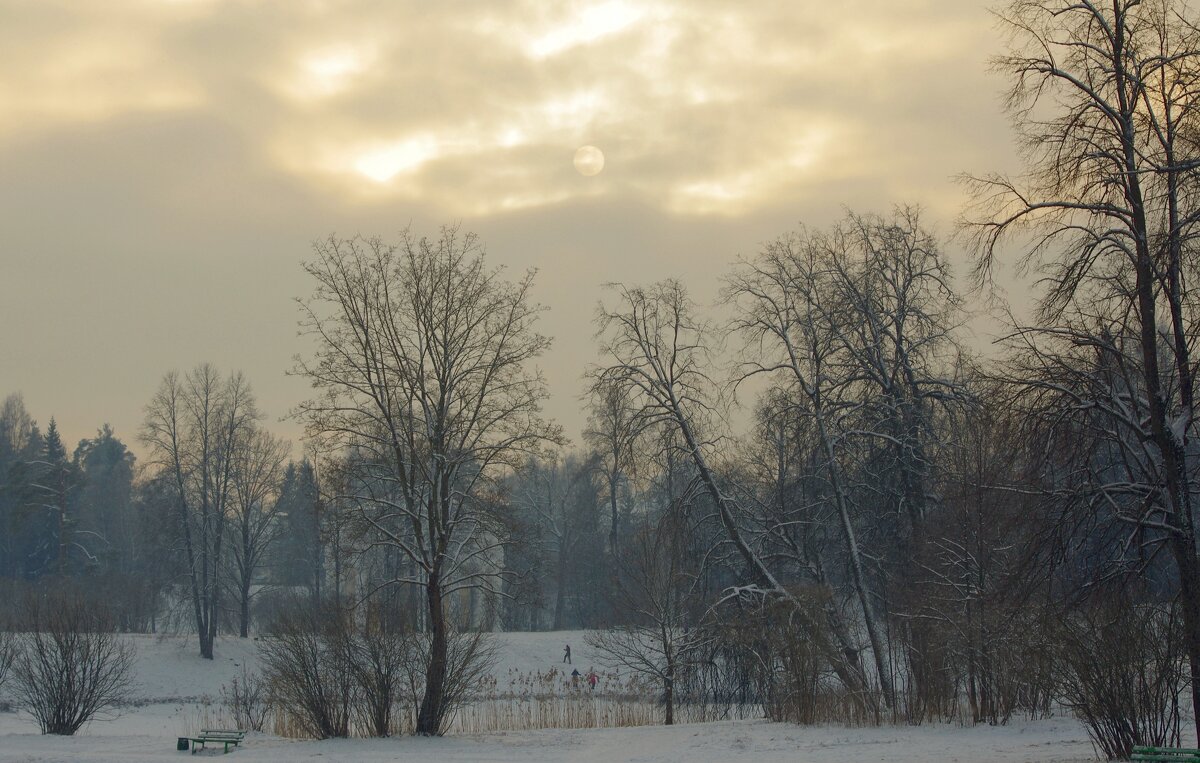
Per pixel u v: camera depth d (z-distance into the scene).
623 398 35.62
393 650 29.25
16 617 49.91
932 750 22.30
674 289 36.19
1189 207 17.03
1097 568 18.50
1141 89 17.30
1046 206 18.03
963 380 32.31
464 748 26.16
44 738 29.78
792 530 36.28
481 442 30.39
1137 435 17.84
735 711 36.59
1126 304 17.83
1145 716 18.27
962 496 28.05
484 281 30.64
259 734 31.94
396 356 30.09
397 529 32.84
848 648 32.91
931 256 34.28
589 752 25.05
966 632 27.34
